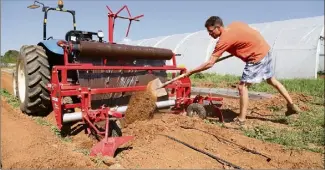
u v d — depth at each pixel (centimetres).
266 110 707
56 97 420
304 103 817
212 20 520
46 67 531
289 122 584
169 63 1794
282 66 1548
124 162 352
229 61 1762
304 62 1488
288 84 1192
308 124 570
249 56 534
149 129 447
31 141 422
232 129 515
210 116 602
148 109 493
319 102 836
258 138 471
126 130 455
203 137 439
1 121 529
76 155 368
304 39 1559
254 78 536
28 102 538
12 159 366
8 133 463
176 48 2122
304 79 1349
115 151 381
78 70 472
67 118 412
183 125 480
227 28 529
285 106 744
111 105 521
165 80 602
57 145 410
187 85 600
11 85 991
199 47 1991
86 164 343
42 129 478
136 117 489
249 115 646
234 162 368
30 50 535
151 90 497
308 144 460
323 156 404
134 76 544
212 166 352
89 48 470
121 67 494
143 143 409
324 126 563
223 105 745
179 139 423
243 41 525
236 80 1427
